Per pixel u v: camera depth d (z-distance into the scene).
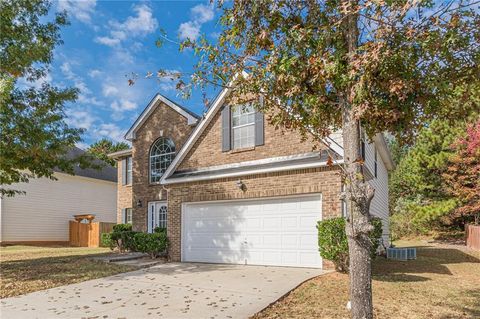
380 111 4.71
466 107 5.05
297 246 12.23
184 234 14.83
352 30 4.82
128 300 8.11
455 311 7.24
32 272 11.73
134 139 22.45
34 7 13.59
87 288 9.42
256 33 5.19
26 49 12.30
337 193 11.39
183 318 6.73
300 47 4.87
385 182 21.91
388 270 12.28
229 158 14.34
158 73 5.43
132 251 17.41
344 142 4.96
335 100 5.24
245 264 13.23
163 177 15.55
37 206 26.11
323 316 6.72
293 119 5.42
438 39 4.14
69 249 21.44
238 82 5.30
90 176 30.38
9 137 12.59
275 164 12.77
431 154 23.72
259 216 13.15
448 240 24.25
